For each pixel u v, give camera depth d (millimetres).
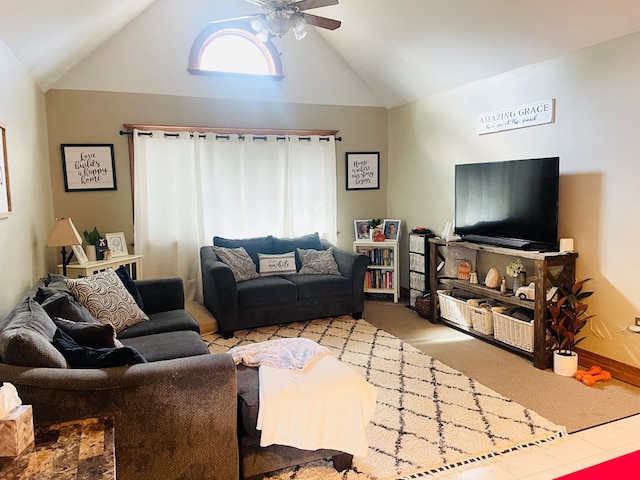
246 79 5316
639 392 3119
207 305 4809
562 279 3525
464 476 2252
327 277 4824
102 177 4832
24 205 3340
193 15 5027
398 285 5668
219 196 5242
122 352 1979
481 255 4574
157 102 4980
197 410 1996
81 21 3420
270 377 2328
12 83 3080
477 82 4523
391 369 3537
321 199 5727
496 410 2881
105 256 4434
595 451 2438
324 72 5664
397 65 5051
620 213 3283
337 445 2211
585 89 3467
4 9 2387
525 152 4043
